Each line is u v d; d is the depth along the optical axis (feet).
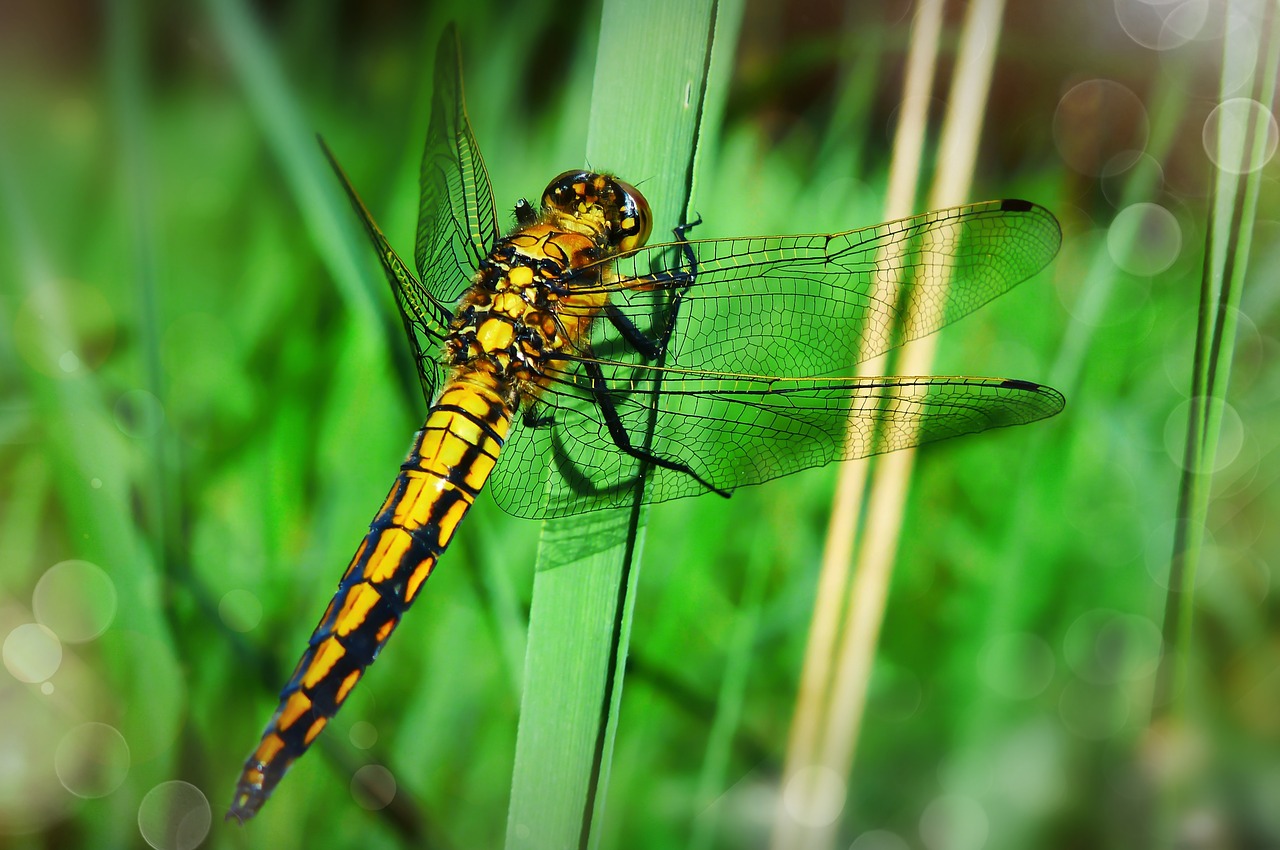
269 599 1.17
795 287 1.15
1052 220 1.16
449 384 1.14
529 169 1.24
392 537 1.13
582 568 1.11
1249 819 1.20
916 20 1.17
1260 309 1.23
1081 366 1.22
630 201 1.16
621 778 1.18
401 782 1.15
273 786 1.10
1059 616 1.23
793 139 1.28
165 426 1.15
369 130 1.26
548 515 1.12
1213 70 1.32
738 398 1.14
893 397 1.14
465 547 1.14
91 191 1.24
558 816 1.11
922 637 1.22
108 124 1.23
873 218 1.26
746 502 1.20
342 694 1.11
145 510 1.15
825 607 1.17
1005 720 1.21
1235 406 1.28
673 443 1.14
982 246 1.16
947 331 1.26
